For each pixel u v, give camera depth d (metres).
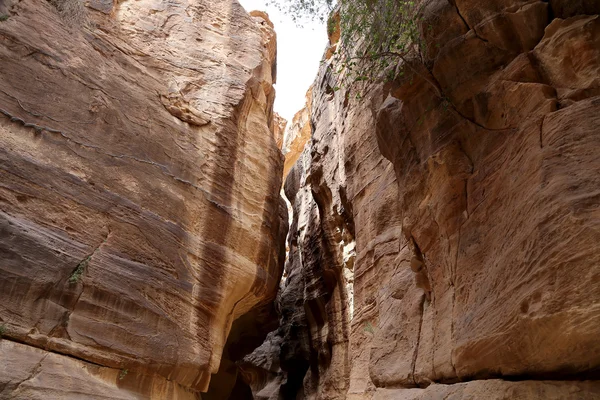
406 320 8.23
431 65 7.15
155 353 9.47
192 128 12.74
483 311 5.21
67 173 9.27
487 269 5.44
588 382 3.96
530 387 4.36
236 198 13.15
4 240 7.75
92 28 11.51
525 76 5.67
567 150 4.50
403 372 7.52
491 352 4.89
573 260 3.87
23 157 8.62
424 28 7.10
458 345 5.57
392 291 9.36
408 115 7.90
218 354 11.36
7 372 6.98
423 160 7.46
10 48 9.23
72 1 11.19
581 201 4.02
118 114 10.88
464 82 6.65
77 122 9.91
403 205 8.02
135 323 9.29
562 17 5.60
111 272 9.21
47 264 8.17
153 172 11.10
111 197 9.91
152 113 11.80
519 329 4.37
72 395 7.58
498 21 6.16
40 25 10.03
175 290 10.47
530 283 4.34
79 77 10.34
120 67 11.62
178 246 10.95
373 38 8.02
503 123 5.93
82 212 9.21
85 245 9.02
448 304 6.58
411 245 7.96
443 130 7.06
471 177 6.36
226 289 11.87
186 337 10.34
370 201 12.20
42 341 7.75
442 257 6.91
